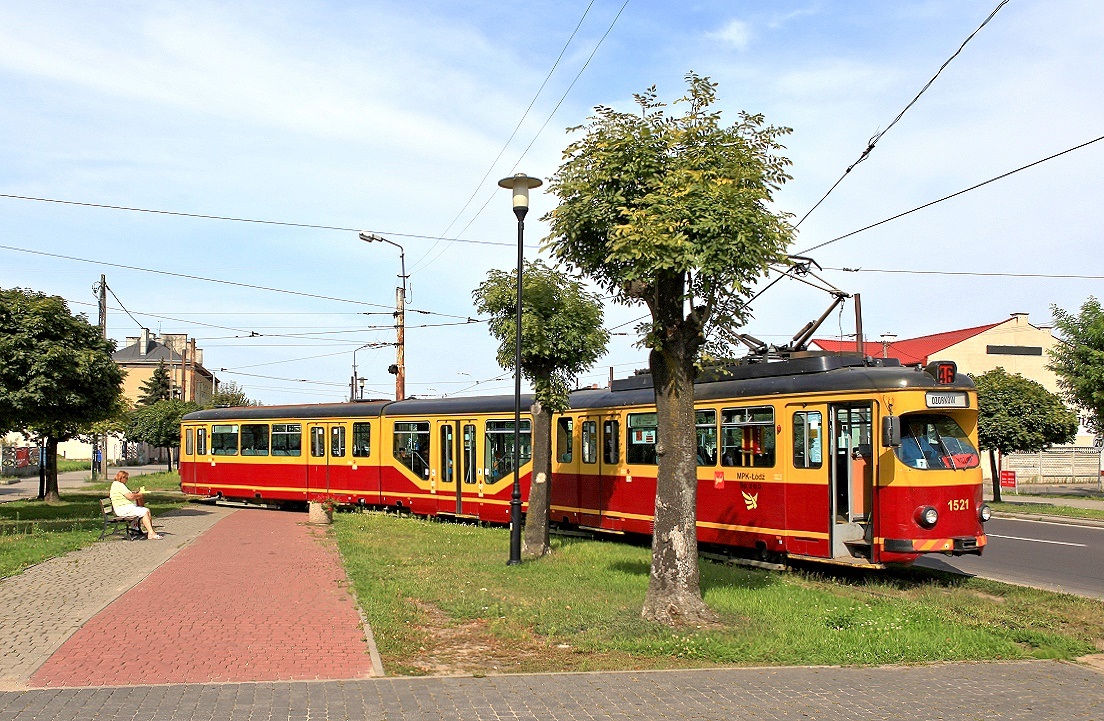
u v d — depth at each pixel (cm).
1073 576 1475
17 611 1053
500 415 2177
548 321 1658
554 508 2028
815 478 1413
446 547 1716
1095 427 3167
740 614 1070
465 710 698
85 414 2053
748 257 994
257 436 2820
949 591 1288
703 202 995
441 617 1071
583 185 1080
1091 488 4634
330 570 1400
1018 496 3781
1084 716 714
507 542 1812
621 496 1838
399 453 2438
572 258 1145
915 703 741
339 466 2594
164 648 884
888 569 1508
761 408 1523
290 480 2716
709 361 1093
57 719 654
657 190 1036
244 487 2838
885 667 870
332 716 673
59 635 929
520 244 1534
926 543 1312
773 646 927
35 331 1934
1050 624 1073
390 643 917
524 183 1532
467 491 2238
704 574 1403
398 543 1767
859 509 1413
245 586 1241
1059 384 3106
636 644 926
